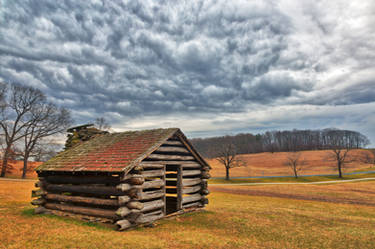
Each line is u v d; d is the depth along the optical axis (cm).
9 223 948
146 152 1004
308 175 6316
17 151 3997
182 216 1191
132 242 746
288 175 6334
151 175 1038
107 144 1273
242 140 11631
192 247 736
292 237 909
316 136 13750
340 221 1271
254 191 3297
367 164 7881
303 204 2045
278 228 1046
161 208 1099
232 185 4356
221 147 5744
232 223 1105
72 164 1117
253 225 1084
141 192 959
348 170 7056
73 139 1702
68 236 791
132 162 937
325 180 5388
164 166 1127
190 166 1312
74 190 1088
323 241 866
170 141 1191
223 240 827
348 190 3372
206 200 1381
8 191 2148
